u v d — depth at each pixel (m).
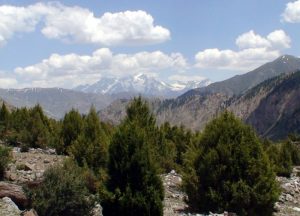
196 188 19.41
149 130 32.28
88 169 20.84
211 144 19.72
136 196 15.73
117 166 16.28
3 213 14.34
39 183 16.53
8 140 40.59
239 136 19.36
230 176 18.78
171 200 22.50
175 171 31.61
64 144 36.16
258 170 18.67
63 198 15.81
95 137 25.69
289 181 35.12
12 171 23.08
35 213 14.79
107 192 16.08
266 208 18.64
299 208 23.86
